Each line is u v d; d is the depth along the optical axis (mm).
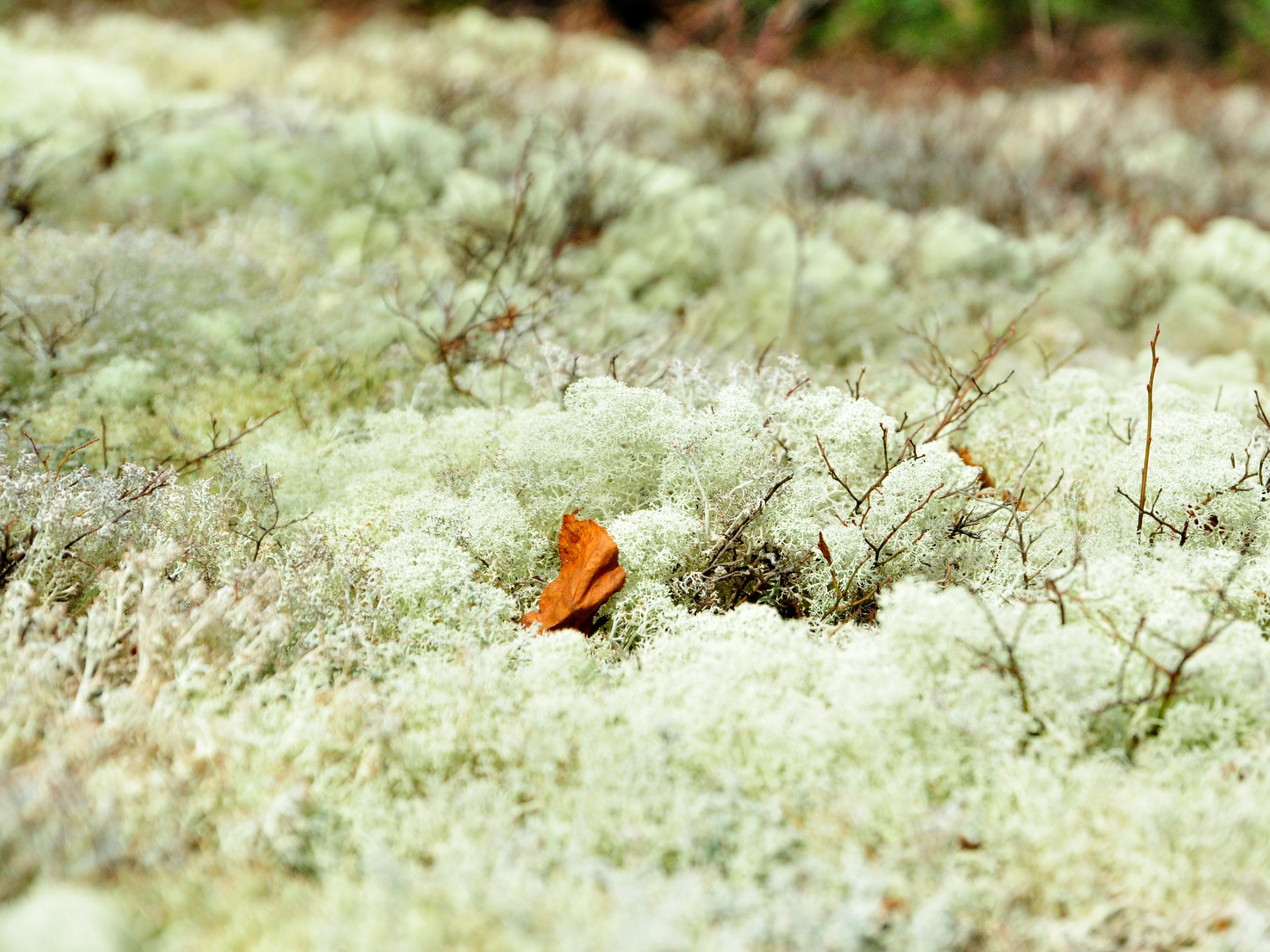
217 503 2605
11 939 1386
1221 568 2395
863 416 2775
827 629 2480
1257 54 12711
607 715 2076
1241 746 2029
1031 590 2443
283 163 5570
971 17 12305
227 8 10594
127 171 5117
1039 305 4941
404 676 2164
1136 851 1749
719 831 1781
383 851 1701
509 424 3096
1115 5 13188
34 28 8328
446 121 6727
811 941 1558
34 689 1951
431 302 4078
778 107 7887
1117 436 3016
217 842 1763
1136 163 7656
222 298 3934
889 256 5352
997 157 7262
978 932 1643
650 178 5746
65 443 3037
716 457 2691
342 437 3281
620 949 1495
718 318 4566
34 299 3502
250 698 2027
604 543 2453
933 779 1903
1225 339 4734
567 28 10805
